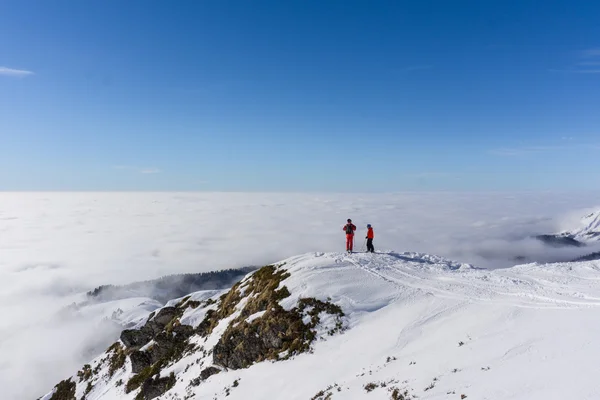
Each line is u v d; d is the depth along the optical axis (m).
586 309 16.55
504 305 19.72
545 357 12.74
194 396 26.83
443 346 17.05
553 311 17.17
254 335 27.86
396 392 14.15
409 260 36.62
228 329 32.03
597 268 26.02
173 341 43.09
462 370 13.95
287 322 26.77
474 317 19.25
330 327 25.03
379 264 34.25
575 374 10.98
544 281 23.70
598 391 9.82
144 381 37.31
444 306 22.36
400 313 23.44
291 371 22.34
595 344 12.57
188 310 49.84
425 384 13.89
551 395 10.34
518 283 24.08
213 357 28.95
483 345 15.51
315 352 23.34
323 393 17.41
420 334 19.67
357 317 25.16
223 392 24.56
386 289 28.08
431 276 29.91
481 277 27.19
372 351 19.98
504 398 11.03
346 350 21.67
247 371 25.62
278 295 30.58
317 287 29.48
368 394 15.27
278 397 19.92
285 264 38.91
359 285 29.02
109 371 50.62
